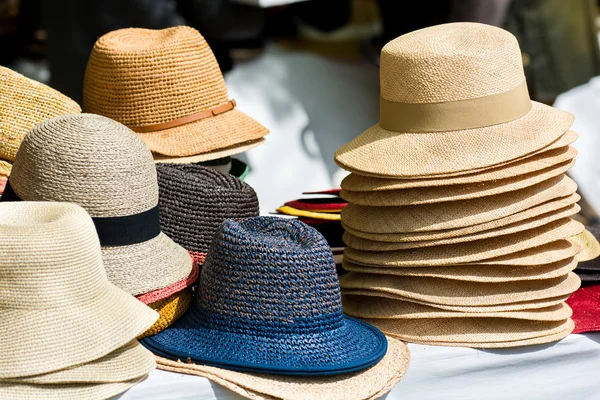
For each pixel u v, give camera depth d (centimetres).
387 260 190
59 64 333
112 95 228
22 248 144
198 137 230
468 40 192
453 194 182
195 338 170
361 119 392
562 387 199
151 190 174
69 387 147
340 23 428
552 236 191
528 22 394
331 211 226
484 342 188
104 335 151
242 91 369
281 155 365
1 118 192
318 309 168
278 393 158
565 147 197
